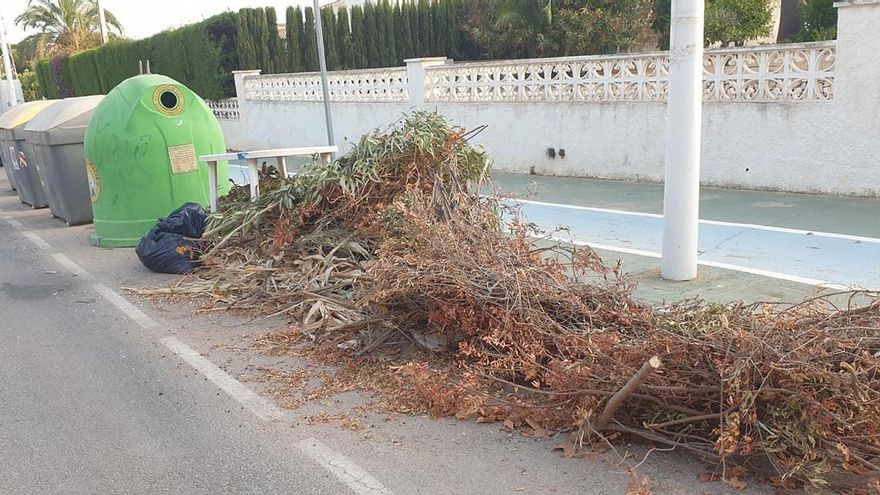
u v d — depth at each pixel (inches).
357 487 134.6
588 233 313.0
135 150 336.8
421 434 153.4
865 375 128.6
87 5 1582.2
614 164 437.4
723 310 157.0
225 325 227.8
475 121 519.2
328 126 396.8
